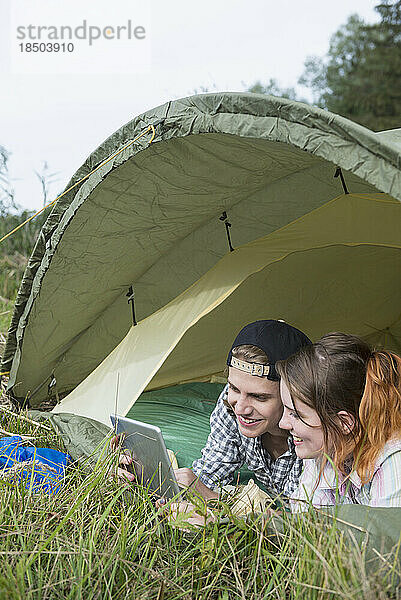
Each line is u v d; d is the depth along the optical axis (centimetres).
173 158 281
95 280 348
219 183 305
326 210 296
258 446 233
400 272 402
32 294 340
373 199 293
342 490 195
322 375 186
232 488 236
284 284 380
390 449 184
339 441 189
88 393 318
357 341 194
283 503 188
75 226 313
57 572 174
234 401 219
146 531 190
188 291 304
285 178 316
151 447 210
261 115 221
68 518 188
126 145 282
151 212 320
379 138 186
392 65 1414
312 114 202
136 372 297
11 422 317
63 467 237
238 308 376
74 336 373
